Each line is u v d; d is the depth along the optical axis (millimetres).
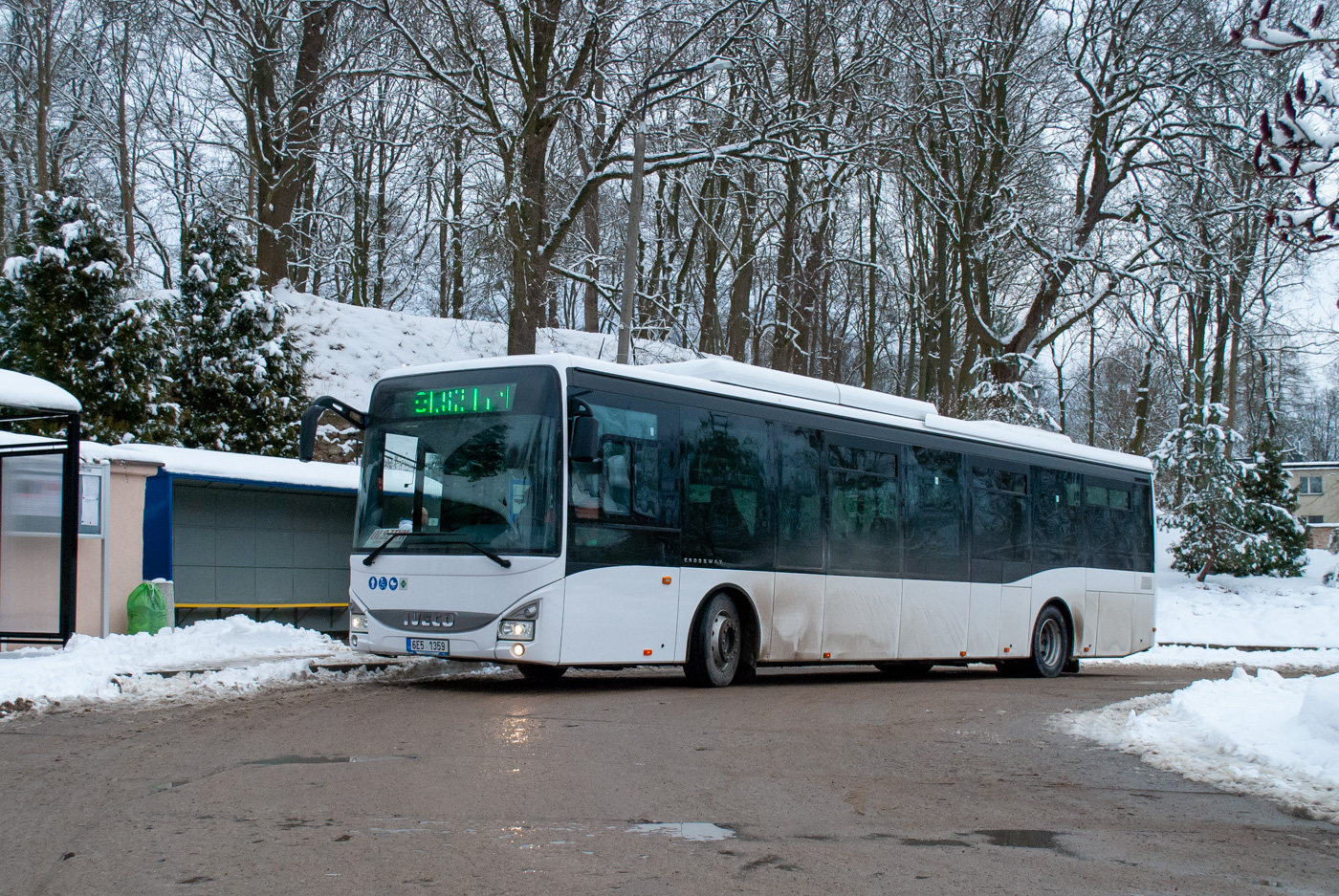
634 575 12586
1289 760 8703
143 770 7852
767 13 28578
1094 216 34625
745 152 28703
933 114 33656
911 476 16594
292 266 36625
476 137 29391
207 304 24125
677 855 5859
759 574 14086
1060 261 33938
